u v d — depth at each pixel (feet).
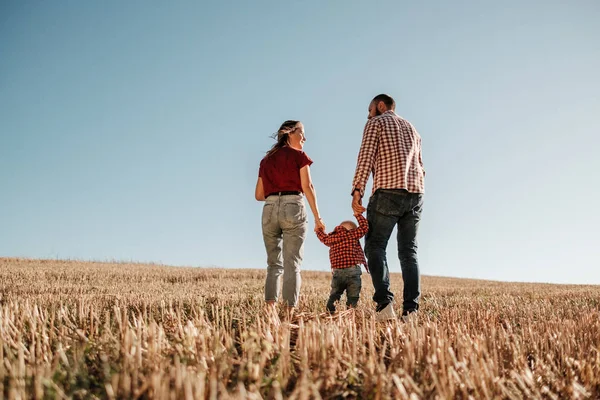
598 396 7.84
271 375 7.43
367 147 14.99
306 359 7.82
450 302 24.04
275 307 13.67
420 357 8.57
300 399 6.12
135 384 6.47
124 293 27.50
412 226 15.20
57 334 10.67
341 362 8.16
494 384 7.34
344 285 18.98
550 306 20.88
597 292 35.68
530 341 10.59
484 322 13.24
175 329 10.57
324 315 13.29
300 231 15.55
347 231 18.97
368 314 14.88
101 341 8.94
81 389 6.66
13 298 20.75
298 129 16.42
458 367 7.75
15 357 8.29
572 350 10.01
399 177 14.74
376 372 7.61
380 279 14.62
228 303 20.04
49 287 33.73
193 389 6.13
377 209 14.93
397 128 15.26
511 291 38.63
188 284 40.29
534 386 7.55
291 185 15.62
